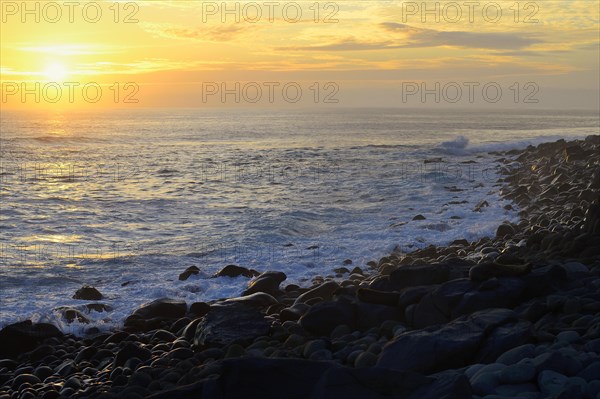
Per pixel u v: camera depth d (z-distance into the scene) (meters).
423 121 118.31
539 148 41.53
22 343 10.66
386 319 8.86
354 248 16.55
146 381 7.91
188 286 13.51
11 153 46.25
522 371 5.70
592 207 12.52
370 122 112.25
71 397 7.77
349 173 33.44
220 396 6.22
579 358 5.95
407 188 27.52
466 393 5.44
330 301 9.34
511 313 7.33
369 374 5.81
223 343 8.94
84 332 11.30
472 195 25.00
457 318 7.71
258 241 17.84
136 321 11.22
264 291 12.63
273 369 6.20
